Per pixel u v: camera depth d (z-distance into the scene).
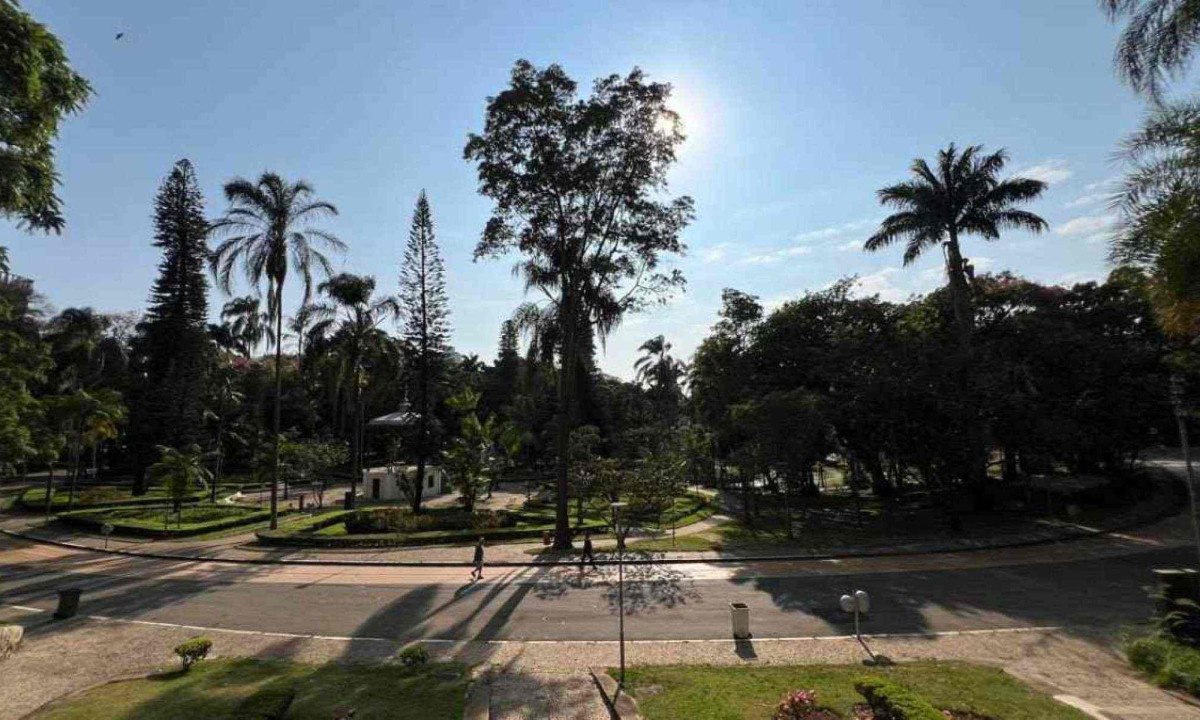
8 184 10.79
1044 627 14.61
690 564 22.92
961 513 32.66
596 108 25.55
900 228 32.50
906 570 21.11
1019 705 9.75
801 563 22.69
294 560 24.39
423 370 44.69
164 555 26.00
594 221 27.81
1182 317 10.03
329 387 47.28
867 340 31.95
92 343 54.06
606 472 32.00
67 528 33.28
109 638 15.00
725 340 44.28
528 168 26.36
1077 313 35.81
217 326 71.69
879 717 9.16
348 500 42.16
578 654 13.32
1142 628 13.89
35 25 10.22
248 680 11.62
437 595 18.81
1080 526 28.16
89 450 59.06
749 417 30.48
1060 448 29.70
